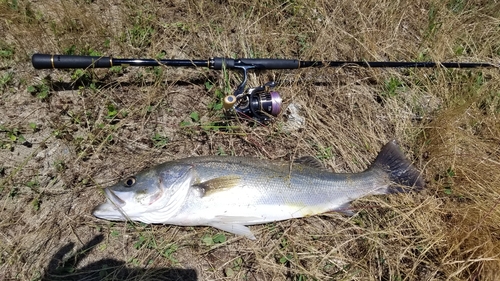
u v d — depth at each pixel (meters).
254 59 0.70
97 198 0.64
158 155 0.69
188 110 0.75
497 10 1.03
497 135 0.79
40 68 0.62
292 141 0.74
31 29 0.76
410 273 0.60
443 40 0.91
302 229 0.65
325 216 0.66
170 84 0.76
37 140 0.67
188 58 0.82
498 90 0.85
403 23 0.98
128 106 0.73
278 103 0.69
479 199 0.67
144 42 0.81
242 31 0.84
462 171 0.71
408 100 0.83
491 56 0.95
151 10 0.85
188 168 0.60
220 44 0.82
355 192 0.66
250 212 0.61
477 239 0.62
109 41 0.79
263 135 0.73
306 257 0.62
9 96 0.71
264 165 0.63
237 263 0.61
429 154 0.75
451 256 0.62
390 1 0.96
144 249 0.60
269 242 0.63
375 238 0.63
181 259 0.61
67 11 0.79
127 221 0.61
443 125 0.76
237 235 0.62
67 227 0.61
